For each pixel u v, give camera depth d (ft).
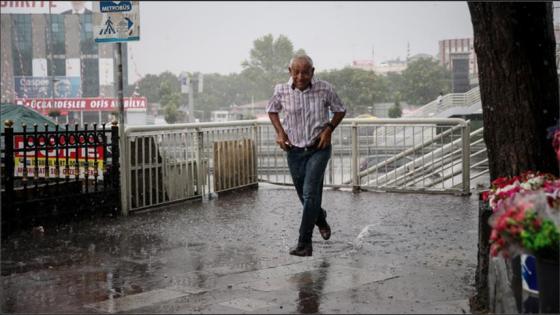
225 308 15.57
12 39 229.66
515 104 16.89
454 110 68.39
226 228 27.07
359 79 195.31
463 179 34.91
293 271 19.52
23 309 16.37
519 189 15.06
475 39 17.44
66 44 234.17
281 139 20.76
